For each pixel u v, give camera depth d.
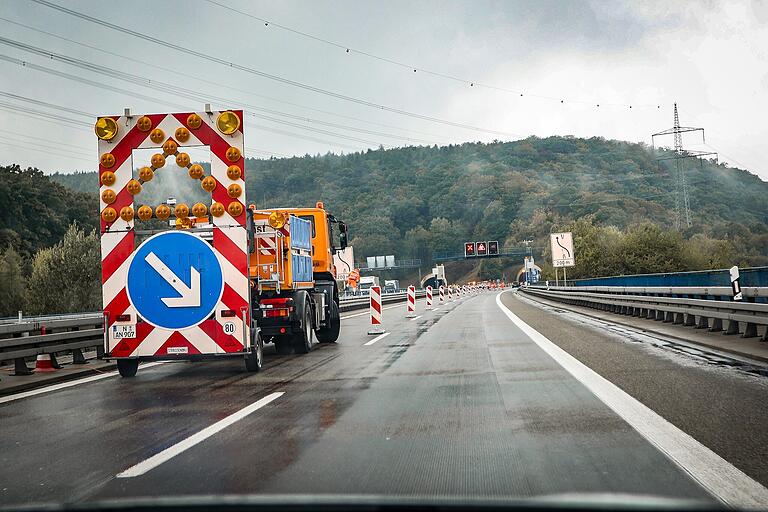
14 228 91.94
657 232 91.50
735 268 15.13
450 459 5.87
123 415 8.80
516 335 18.31
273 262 15.42
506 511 2.01
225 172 12.41
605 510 1.90
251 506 2.27
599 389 9.19
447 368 12.01
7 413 9.30
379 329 22.36
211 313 12.33
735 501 4.55
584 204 172.50
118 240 12.47
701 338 15.32
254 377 12.07
